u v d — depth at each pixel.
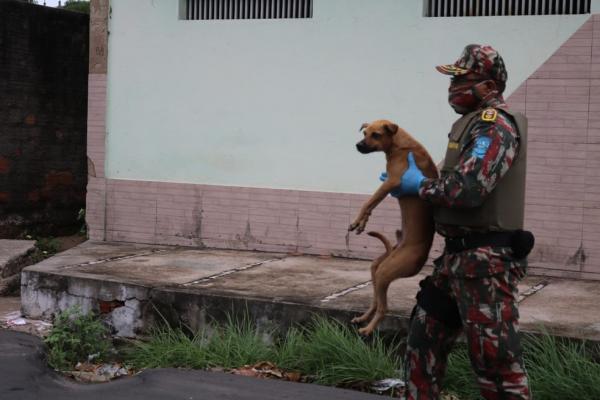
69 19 10.64
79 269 6.68
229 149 7.98
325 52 7.53
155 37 8.20
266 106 7.80
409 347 3.58
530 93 6.74
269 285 6.19
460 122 3.46
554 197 6.70
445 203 3.30
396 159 3.60
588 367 4.40
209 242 8.07
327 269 6.93
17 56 9.93
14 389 4.81
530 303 5.69
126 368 5.51
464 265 3.34
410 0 7.16
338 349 5.00
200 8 8.10
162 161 8.26
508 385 3.31
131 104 8.34
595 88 6.52
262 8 7.85
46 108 10.40
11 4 9.80
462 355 4.71
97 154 8.49
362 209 3.63
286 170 7.75
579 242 6.63
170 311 5.93
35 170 10.31
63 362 5.53
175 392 4.72
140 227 8.35
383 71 7.31
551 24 6.65
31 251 8.39
